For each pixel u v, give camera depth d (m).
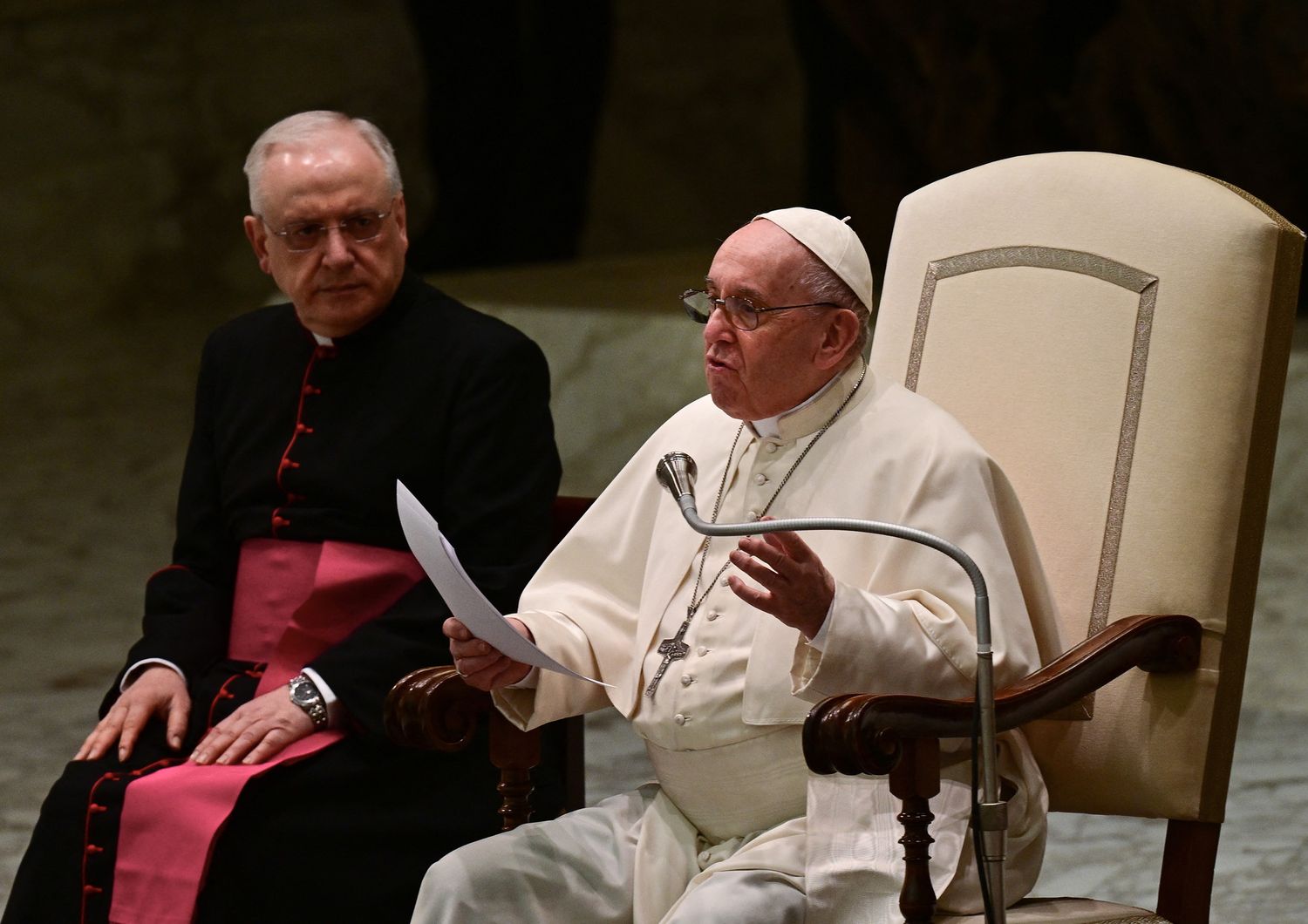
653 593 11.23
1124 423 11.18
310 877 12.35
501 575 12.88
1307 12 29.19
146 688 13.34
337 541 13.41
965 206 12.17
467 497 13.12
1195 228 11.09
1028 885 10.55
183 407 40.16
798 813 10.62
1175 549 10.88
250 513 13.75
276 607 13.53
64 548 30.47
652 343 30.86
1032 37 33.53
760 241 10.62
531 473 13.28
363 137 13.36
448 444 13.32
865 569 10.63
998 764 10.45
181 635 13.62
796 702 10.37
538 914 10.69
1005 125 34.44
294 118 13.41
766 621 10.59
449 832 12.73
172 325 47.94
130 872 12.28
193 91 49.09
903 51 36.25
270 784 12.43
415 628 12.91
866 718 9.15
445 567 10.04
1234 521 10.83
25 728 21.17
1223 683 10.76
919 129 37.03
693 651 10.87
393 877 12.51
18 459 36.38
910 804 9.47
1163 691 10.78
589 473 29.45
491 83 44.44
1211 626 10.76
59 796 12.68
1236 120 31.34
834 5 36.19
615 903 10.91
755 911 9.88
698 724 10.69
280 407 13.84
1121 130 32.97
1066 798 11.11
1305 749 19.22
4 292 46.97
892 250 12.53
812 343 10.63
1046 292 11.63
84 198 47.88
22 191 47.28
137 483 34.47
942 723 9.45
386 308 13.70
